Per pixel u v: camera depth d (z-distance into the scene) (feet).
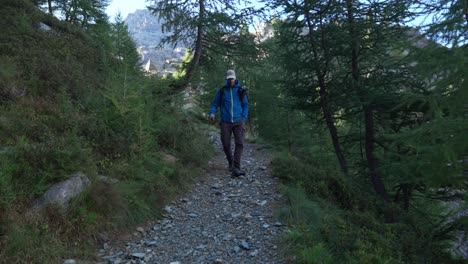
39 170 12.50
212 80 59.16
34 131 15.58
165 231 14.05
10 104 17.85
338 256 11.43
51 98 21.02
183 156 23.53
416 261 13.51
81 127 17.83
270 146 39.52
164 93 28.17
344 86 30.71
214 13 39.06
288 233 12.92
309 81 33.09
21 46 24.91
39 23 32.86
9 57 22.29
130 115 19.62
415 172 22.09
